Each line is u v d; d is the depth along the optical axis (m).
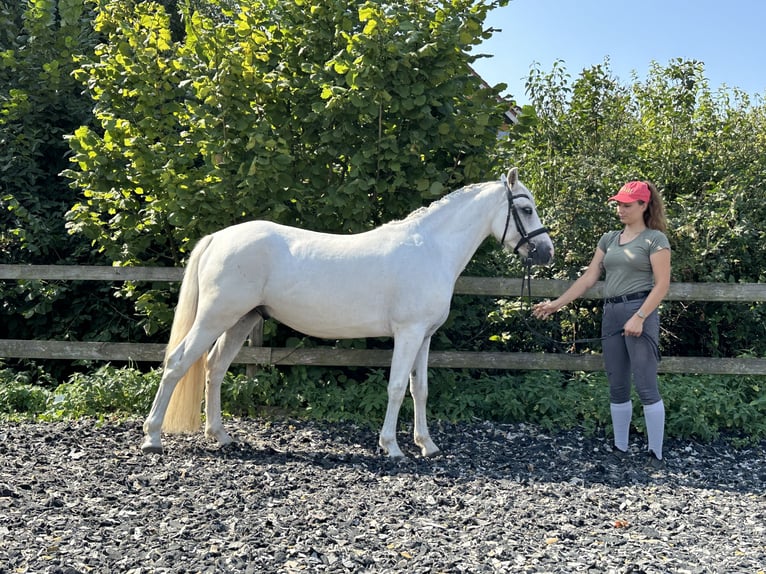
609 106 8.80
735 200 6.88
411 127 5.96
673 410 5.81
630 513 4.04
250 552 3.21
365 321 4.92
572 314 6.91
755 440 5.65
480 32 5.78
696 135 7.80
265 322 6.16
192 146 6.14
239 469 4.52
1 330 7.66
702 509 4.17
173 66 6.21
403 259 4.86
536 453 5.26
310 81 5.92
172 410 4.88
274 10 6.18
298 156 6.25
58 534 3.35
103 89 6.29
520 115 6.32
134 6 6.59
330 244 4.95
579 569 3.20
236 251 4.79
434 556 3.27
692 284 6.07
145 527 3.48
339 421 5.82
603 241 5.28
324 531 3.51
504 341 6.86
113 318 7.51
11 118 7.41
